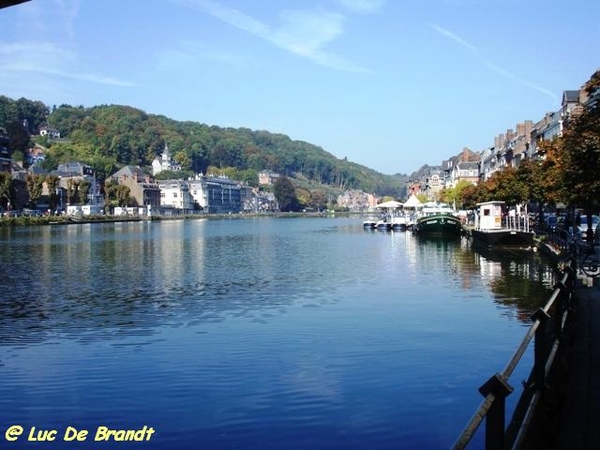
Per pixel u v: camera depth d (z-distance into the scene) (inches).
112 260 2444.6
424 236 3971.5
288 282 1706.4
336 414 659.4
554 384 463.5
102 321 1169.4
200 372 813.9
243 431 623.8
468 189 4872.0
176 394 732.0
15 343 995.9
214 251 2915.8
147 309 1294.3
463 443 231.0
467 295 1406.3
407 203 5319.9
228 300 1395.2
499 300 1326.3
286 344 954.1
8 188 6309.1
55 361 882.8
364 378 774.5
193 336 1024.2
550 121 4483.3
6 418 673.6
